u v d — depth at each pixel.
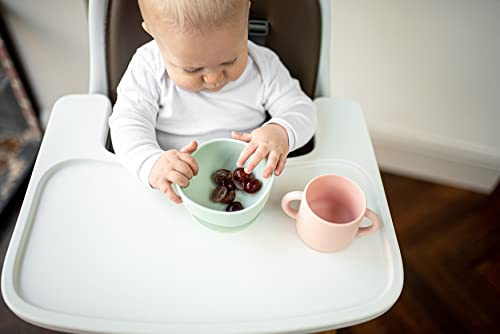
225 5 0.56
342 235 0.55
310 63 0.79
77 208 0.62
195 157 0.61
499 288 1.21
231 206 0.59
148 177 0.61
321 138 0.72
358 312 0.53
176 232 0.60
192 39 0.57
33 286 0.54
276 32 0.76
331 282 0.56
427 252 1.27
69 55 1.27
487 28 1.06
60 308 0.52
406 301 1.17
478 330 1.13
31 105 1.42
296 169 0.68
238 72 0.67
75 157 0.67
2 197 1.33
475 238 1.31
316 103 0.78
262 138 0.63
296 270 0.57
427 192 1.42
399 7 1.07
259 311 0.53
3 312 1.12
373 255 0.59
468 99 1.23
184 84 0.66
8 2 1.14
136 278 0.55
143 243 0.58
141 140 0.65
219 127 0.74
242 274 0.56
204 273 0.56
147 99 0.70
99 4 0.71
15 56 1.29
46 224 0.60
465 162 1.38
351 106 0.78
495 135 1.29
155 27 0.59
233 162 0.64
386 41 1.15
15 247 0.57
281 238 0.60
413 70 1.20
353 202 0.58
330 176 0.58
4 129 1.49
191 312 0.52
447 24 1.08
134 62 0.72
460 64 1.15
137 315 0.52
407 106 1.30
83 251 0.57
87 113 0.73
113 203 0.63
